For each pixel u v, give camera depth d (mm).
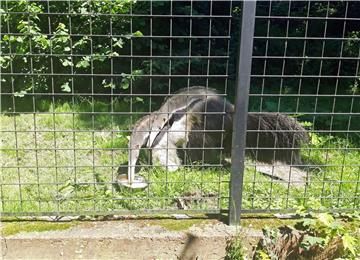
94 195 1729
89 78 3650
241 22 1446
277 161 2291
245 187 1955
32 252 1528
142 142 2072
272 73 4523
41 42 3252
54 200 1775
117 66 3621
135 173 2143
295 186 2020
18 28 3189
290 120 2266
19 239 1514
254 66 4539
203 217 1658
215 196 1871
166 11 3855
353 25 4410
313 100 3945
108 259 1553
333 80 4465
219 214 1675
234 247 1546
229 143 2387
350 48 4363
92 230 1565
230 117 2326
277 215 1679
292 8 4645
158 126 2207
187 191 1921
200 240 1554
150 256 1562
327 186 2016
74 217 1641
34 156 2387
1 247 1516
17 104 3428
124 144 2543
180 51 3977
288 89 4156
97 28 3410
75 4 3342
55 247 1528
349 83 4363
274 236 1566
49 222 1605
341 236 1562
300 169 2254
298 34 4594
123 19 3451
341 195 1912
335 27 4504
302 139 2252
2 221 1599
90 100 3541
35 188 1948
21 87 3510
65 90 3436
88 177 2100
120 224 1608
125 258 1555
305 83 4512
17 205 1738
